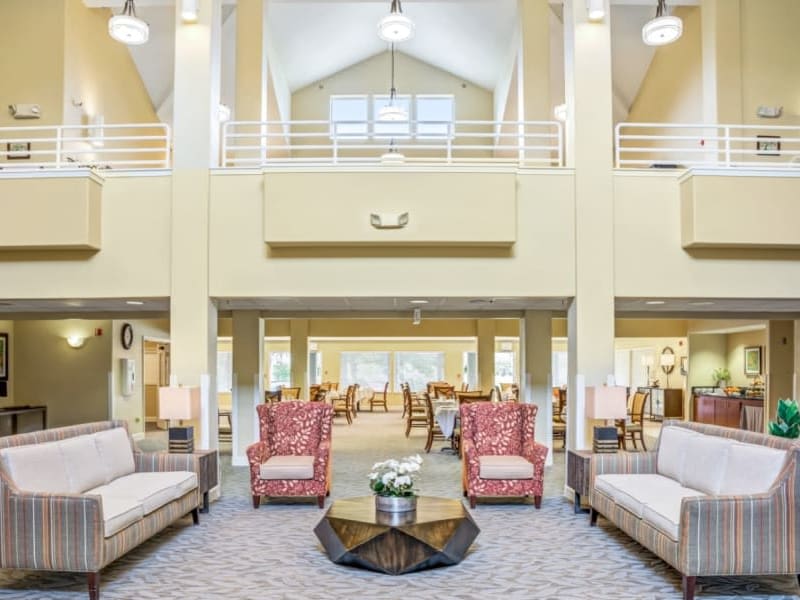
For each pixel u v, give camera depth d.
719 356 14.09
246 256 6.66
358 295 6.65
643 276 6.67
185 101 6.75
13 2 8.15
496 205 6.50
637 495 4.61
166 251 6.70
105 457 5.07
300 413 6.84
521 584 4.15
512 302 8.02
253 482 6.20
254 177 6.70
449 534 4.50
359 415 16.30
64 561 3.84
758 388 12.31
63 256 6.71
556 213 6.69
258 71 8.61
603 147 6.71
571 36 6.84
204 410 6.53
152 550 4.86
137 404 12.19
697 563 3.78
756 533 3.81
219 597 3.93
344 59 13.45
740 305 8.12
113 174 6.75
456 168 6.52
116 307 8.35
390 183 6.52
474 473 6.18
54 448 4.46
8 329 11.06
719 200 6.44
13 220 6.48
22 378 11.17
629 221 6.71
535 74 8.76
